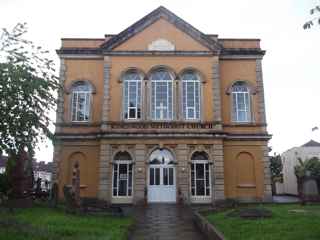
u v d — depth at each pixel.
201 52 31.59
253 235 13.35
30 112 15.02
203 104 30.78
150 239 15.23
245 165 30.67
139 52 31.50
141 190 28.91
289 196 47.03
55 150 30.39
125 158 29.88
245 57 32.81
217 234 13.09
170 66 31.45
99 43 32.88
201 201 29.22
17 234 12.87
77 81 32.03
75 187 23.30
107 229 15.93
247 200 29.91
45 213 20.05
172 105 30.81
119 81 31.02
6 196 22.78
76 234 14.26
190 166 29.75
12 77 14.51
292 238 12.26
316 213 18.83
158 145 29.80
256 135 30.97
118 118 30.38
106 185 28.88
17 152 15.36
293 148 48.44
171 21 32.19
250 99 32.03
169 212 23.84
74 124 31.05
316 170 36.78
